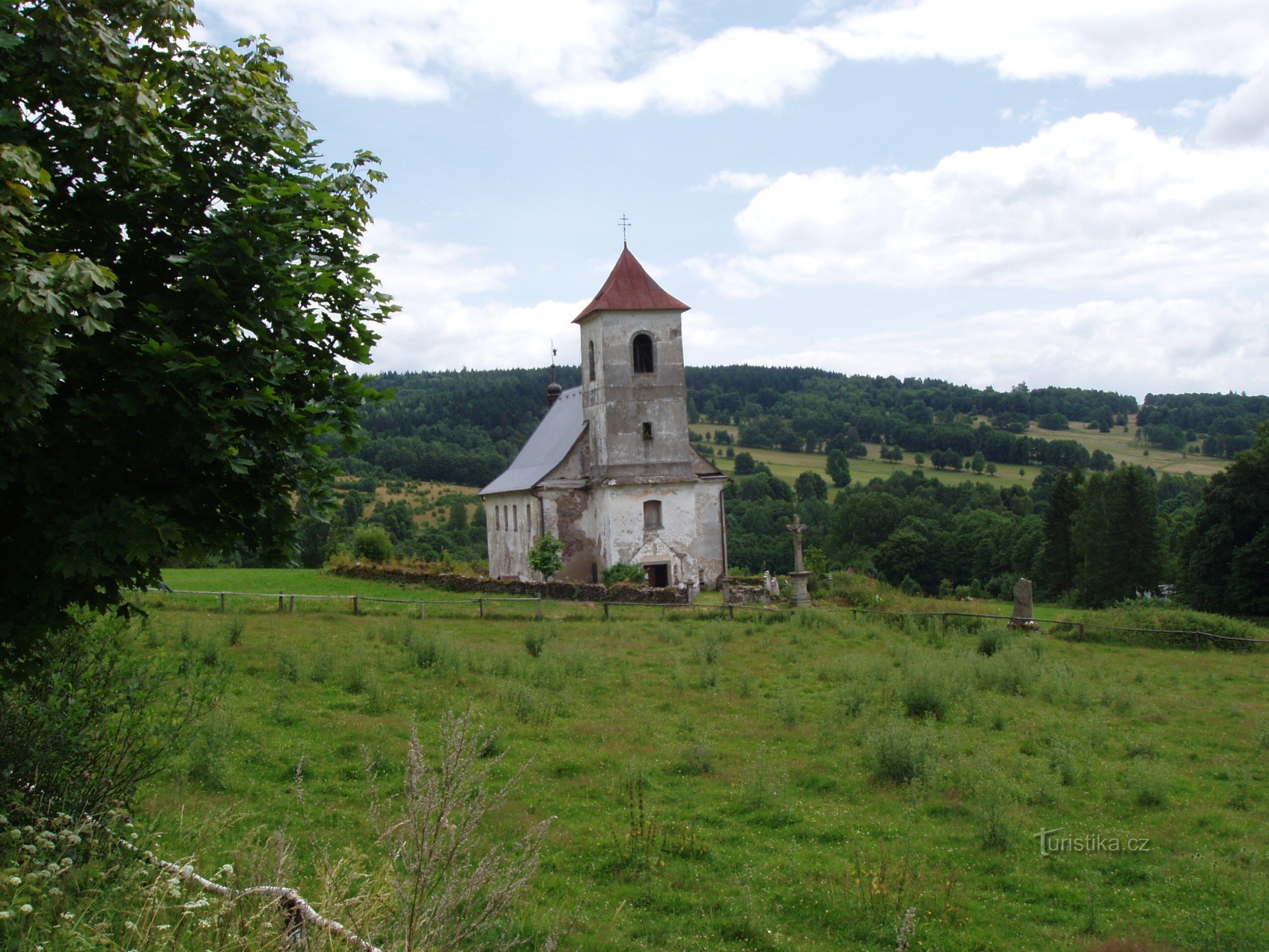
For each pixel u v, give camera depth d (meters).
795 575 38.03
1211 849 10.50
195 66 8.77
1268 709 18.08
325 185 9.94
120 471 7.92
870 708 17.14
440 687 18.75
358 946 5.36
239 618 26.94
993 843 10.59
